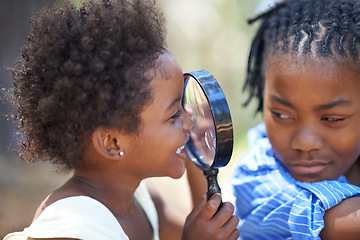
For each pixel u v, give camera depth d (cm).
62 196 165
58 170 182
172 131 171
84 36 158
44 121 161
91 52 158
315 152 193
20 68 174
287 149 199
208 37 1314
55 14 168
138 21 168
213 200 174
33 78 164
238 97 1196
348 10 203
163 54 171
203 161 179
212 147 169
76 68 154
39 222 158
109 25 162
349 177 219
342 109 188
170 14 1274
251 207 203
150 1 182
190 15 1296
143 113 164
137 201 202
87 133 162
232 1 1291
